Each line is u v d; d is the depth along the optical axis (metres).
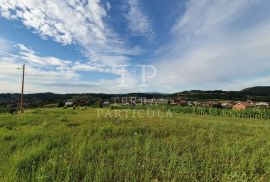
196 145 8.59
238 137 11.45
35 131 11.02
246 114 46.34
